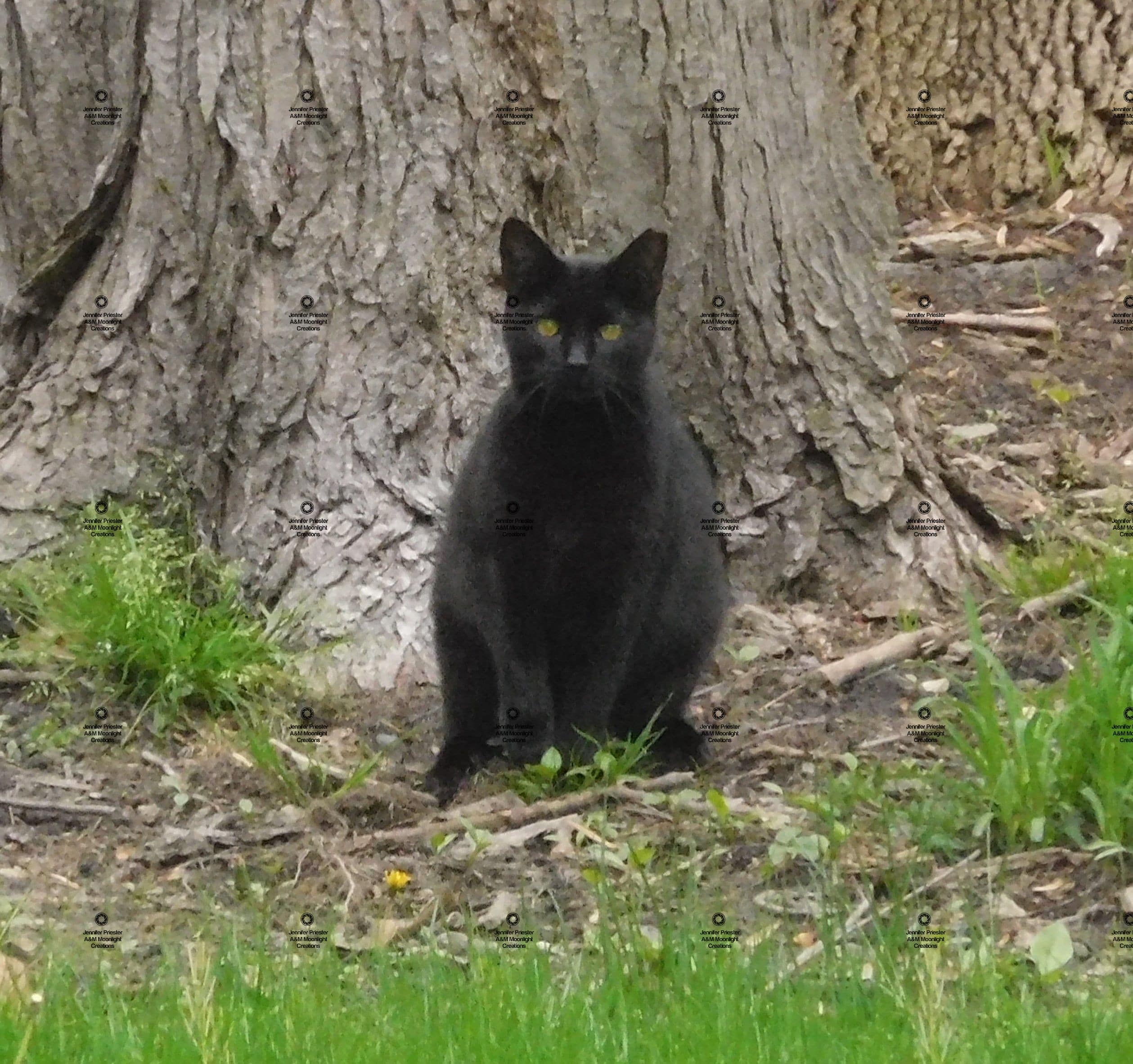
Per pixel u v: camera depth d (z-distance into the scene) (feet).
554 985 19.71
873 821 24.34
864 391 34.45
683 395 34.45
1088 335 42.80
